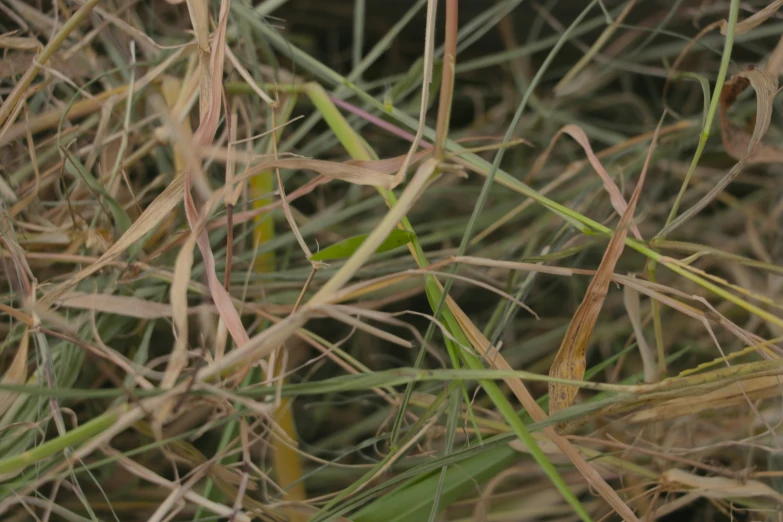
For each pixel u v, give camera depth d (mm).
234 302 948
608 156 1143
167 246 938
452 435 885
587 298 862
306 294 1020
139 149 1028
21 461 807
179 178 885
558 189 1178
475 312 1146
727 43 880
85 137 1030
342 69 1305
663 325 1108
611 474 973
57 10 988
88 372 974
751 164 1203
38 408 898
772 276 1064
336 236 1100
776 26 1103
